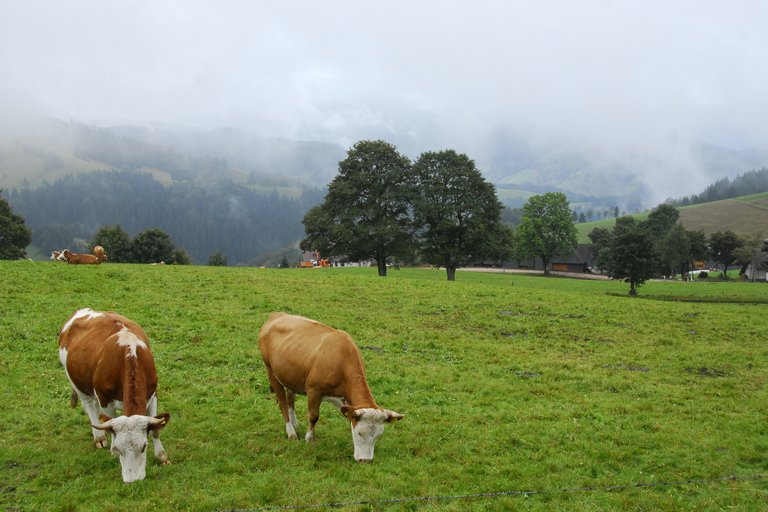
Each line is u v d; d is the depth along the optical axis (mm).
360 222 53625
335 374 8477
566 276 100688
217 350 14500
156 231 86562
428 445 9156
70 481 7340
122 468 7102
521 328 20359
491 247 52469
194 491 7176
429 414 10781
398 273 79125
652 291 58062
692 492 7922
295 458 8344
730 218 195125
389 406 11164
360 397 8227
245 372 12977
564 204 100188
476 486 7715
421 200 51750
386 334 18125
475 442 9391
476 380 13594
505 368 14984
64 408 9945
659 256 53719
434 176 53562
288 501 7020
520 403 11969
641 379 14555
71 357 8227
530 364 15539
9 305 17000
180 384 11734
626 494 7660
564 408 11758
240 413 10266
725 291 55031
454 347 16938
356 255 54125
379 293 25969
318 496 7180
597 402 12242
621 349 17984
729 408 12242
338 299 23859
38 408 9789
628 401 12484
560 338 19297
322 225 53250
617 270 54844
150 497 6945
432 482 7770
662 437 10016
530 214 101625
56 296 18969
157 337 15195
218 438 9070
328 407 11031
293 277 30281
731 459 9102
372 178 52281
